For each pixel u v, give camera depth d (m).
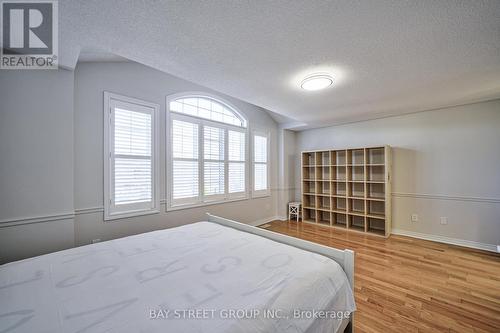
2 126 1.76
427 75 2.17
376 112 3.59
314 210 4.97
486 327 1.58
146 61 1.91
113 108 2.52
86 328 0.81
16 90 1.82
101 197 2.43
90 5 1.22
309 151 4.66
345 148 4.10
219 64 1.96
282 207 5.05
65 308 0.93
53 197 2.00
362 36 1.54
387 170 3.60
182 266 1.33
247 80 2.31
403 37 1.55
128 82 2.65
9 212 1.79
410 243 3.34
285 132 5.11
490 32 1.48
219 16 1.33
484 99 2.95
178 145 3.18
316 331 1.03
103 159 2.45
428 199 3.51
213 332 0.79
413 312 1.76
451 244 3.29
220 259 1.42
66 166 2.07
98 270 1.28
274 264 1.32
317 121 4.29
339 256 1.43
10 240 1.80
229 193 3.95
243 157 4.25
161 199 2.95
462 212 3.23
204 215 3.50
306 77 2.23
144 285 1.12
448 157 3.33
